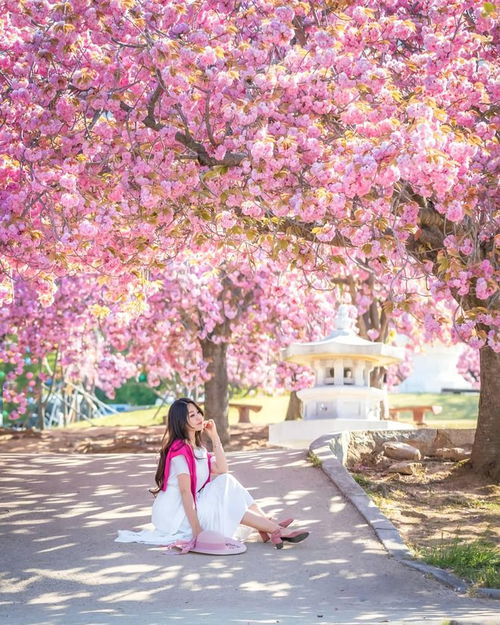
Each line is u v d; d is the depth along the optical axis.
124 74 9.27
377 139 7.80
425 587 6.53
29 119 9.23
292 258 10.14
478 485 10.79
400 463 11.54
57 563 7.03
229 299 19.56
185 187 8.94
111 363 23.69
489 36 9.73
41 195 9.35
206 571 6.82
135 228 9.66
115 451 18.48
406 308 8.91
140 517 8.56
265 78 8.68
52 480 10.34
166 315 19.31
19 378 27.52
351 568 6.99
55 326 21.16
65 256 9.91
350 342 14.20
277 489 9.51
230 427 22.59
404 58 9.97
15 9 9.03
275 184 8.71
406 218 8.95
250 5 9.69
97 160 9.62
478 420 11.32
